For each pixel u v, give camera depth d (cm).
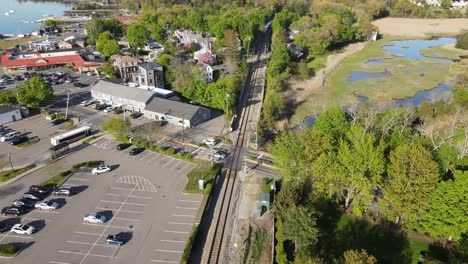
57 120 12275
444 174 7300
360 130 7606
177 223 7588
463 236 6278
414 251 6738
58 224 7531
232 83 13962
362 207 7444
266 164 9831
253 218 7825
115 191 8594
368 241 7000
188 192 8550
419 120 11725
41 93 12850
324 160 7075
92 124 12138
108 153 10338
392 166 6825
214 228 7556
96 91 14062
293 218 6212
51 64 18112
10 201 8225
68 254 6775
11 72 17475
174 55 17662
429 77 16900
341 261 5750
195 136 11362
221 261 6769
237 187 8881
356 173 7050
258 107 13650
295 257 6169
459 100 12031
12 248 6738
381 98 14212
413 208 6644
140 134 11262
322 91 15425
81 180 9012
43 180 9019
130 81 15888
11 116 12256
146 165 9725
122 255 6762
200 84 13825
